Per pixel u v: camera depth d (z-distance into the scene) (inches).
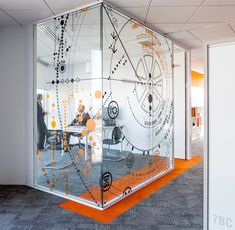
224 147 73.0
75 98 133.0
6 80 159.5
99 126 123.4
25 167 160.9
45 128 149.8
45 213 118.3
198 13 144.0
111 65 129.2
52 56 144.5
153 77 171.0
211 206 76.0
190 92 243.3
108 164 128.1
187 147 239.6
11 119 160.1
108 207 125.5
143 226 106.0
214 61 74.2
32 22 152.9
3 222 109.2
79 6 129.4
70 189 137.9
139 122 154.6
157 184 163.0
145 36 161.6
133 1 126.1
